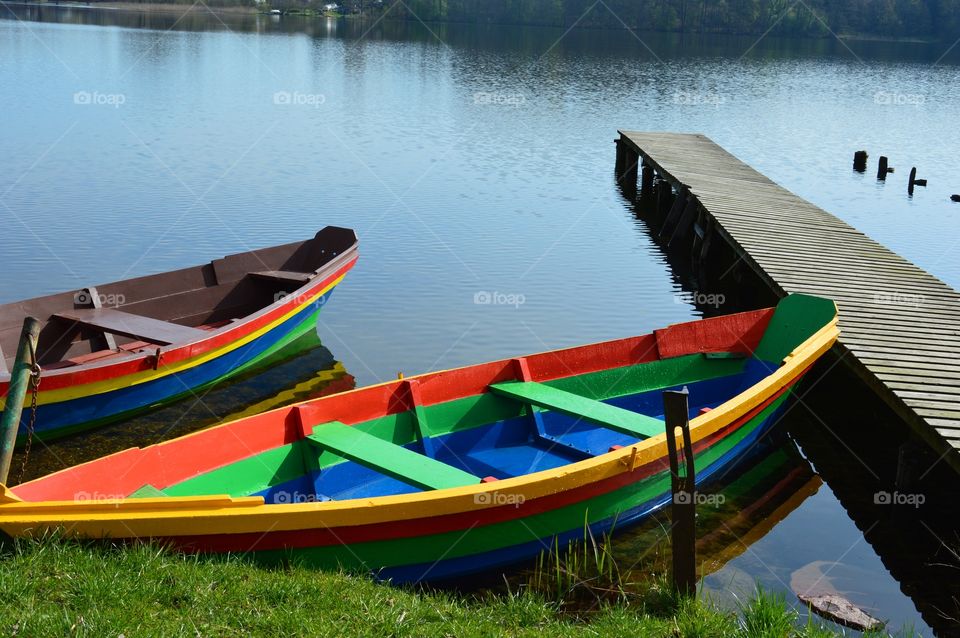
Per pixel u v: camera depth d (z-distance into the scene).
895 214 22.52
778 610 6.32
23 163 22.70
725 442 9.01
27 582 5.42
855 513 9.04
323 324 13.57
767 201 18.64
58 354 10.88
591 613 6.82
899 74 55.41
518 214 20.64
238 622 5.42
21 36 53.88
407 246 17.52
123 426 10.34
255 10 85.50
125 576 5.68
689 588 6.54
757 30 79.81
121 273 14.94
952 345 10.76
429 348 12.80
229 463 7.45
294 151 26.19
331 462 8.09
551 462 9.09
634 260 17.72
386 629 5.57
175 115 30.98
